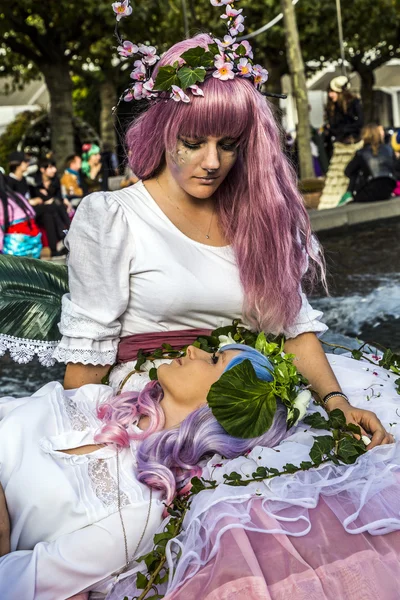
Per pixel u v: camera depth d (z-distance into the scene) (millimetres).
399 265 6797
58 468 2312
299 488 2148
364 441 2453
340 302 5508
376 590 2008
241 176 2752
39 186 9641
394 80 23453
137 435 2396
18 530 2299
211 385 2332
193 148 2572
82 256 2684
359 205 9273
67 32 16969
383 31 20703
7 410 2561
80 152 20734
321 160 13820
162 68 2539
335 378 2828
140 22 15922
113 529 2256
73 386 2762
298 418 2375
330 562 2041
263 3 18469
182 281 2680
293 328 2863
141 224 2684
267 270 2732
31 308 3264
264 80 2635
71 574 2225
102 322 2691
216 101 2506
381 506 2141
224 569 1996
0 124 21703
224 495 2125
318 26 20062
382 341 5004
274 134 2695
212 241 2756
